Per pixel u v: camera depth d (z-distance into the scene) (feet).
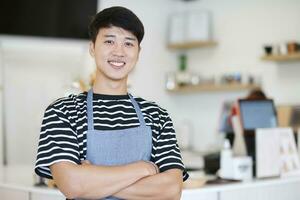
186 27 16.35
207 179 7.99
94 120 4.69
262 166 7.96
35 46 13.39
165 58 16.83
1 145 12.91
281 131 8.36
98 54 4.82
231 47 15.94
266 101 8.71
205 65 16.72
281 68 14.62
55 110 4.67
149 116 4.99
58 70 13.88
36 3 12.69
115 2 14.96
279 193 7.99
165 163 4.92
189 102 17.13
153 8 16.43
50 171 4.59
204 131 16.70
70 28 13.39
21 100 13.28
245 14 15.58
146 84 16.03
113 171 4.49
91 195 4.46
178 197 4.85
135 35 4.86
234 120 8.90
